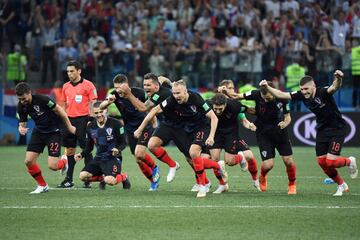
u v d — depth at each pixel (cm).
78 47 7519
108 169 3503
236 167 4912
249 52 6838
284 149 3400
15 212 2808
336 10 7244
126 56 7044
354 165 3319
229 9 7519
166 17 7731
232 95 3441
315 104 3259
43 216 2719
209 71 6925
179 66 6988
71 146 3775
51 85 7238
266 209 2881
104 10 7869
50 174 4475
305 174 4419
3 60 7181
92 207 2928
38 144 3419
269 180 4091
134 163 5256
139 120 3619
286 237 2353
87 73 7062
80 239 2323
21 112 3369
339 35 7044
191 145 3256
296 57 6788
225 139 3581
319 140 3338
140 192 3456
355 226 2530
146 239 2322
